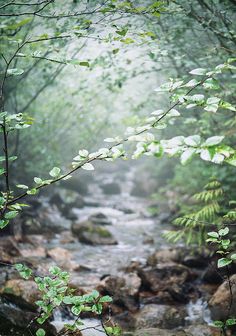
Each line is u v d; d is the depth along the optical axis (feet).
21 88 32.01
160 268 23.15
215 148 7.01
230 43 19.83
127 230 38.24
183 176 40.86
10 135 34.91
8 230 29.30
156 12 11.73
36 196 43.27
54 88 36.27
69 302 9.65
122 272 25.27
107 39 11.68
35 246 29.50
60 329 17.01
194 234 25.39
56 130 41.57
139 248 31.86
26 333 15.67
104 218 42.27
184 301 21.29
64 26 18.40
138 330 17.78
